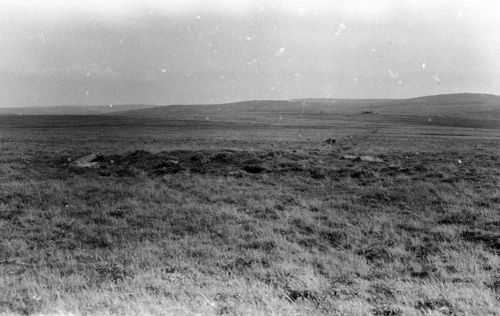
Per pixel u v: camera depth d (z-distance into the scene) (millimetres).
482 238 11367
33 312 6379
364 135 54188
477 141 44500
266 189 17750
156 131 59719
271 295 7203
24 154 27578
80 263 9516
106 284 7922
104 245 11203
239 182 18984
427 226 12625
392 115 128875
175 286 7750
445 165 23297
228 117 114875
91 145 36312
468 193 16438
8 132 52000
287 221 13336
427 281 8281
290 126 76562
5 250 10492
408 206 14945
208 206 14914
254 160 22984
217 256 10117
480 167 22594
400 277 8680
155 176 20562
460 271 8938
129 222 13266
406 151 32000
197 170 21625
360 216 13867
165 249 10719
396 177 20016
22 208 14672
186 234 12086
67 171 21406
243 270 9070
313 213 14266
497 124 92562
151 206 15062
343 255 10328
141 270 8875
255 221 13406
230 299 6969
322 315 6430
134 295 7082
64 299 6953
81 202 15516
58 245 11070
